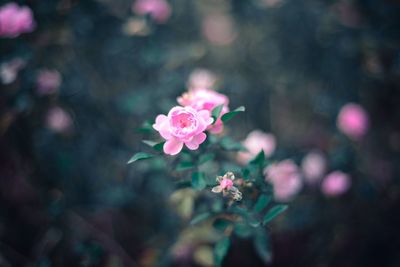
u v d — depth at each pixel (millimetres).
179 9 974
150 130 652
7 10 760
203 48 960
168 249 842
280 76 995
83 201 897
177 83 858
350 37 895
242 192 647
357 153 893
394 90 907
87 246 807
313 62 964
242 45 1021
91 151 896
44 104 852
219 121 639
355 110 876
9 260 858
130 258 867
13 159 874
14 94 811
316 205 891
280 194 815
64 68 848
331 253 884
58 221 866
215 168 715
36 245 871
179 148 620
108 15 879
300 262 886
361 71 909
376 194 887
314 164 882
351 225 892
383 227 892
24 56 792
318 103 943
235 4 967
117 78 917
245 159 782
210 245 836
